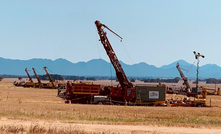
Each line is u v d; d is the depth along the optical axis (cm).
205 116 10369
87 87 14900
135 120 8831
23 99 16150
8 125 6594
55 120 8119
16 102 13125
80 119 8638
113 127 7331
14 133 5991
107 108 11750
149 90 14700
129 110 11331
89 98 14838
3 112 9256
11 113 9094
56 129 6259
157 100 14650
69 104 13100
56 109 10812
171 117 9825
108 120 8631
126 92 14938
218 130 7456
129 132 6588
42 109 10525
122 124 7881
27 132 6066
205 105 15225
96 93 14862
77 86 14875
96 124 7725
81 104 13662
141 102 14675
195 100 15250
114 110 11150
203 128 7706
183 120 9169
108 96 14825
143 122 8400
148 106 14025
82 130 6291
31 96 18988
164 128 7531
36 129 6228
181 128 7619
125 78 15550
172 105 15038
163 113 10775
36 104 12312
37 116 8688
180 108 12794
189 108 12988
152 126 7762
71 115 9306
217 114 11012
